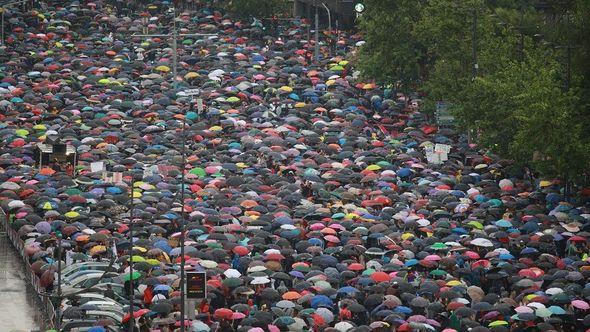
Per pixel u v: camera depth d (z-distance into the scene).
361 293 158.00
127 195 199.38
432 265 169.12
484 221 191.50
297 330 147.75
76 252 178.88
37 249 179.50
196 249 172.00
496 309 152.25
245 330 146.25
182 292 144.00
